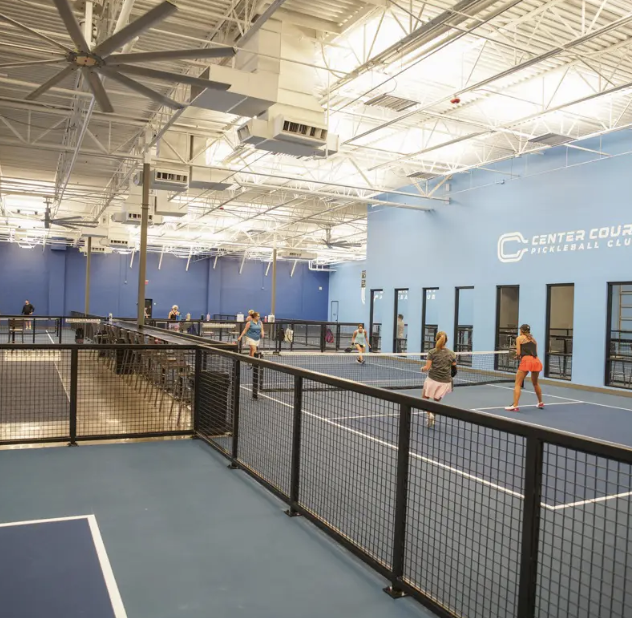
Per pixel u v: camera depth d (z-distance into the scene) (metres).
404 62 9.41
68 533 3.97
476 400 11.43
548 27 9.02
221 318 37.97
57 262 36.69
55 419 7.35
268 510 4.52
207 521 4.27
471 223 17.77
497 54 9.98
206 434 6.69
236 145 14.47
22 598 3.06
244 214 26.03
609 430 8.64
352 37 9.45
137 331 11.23
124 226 24.77
